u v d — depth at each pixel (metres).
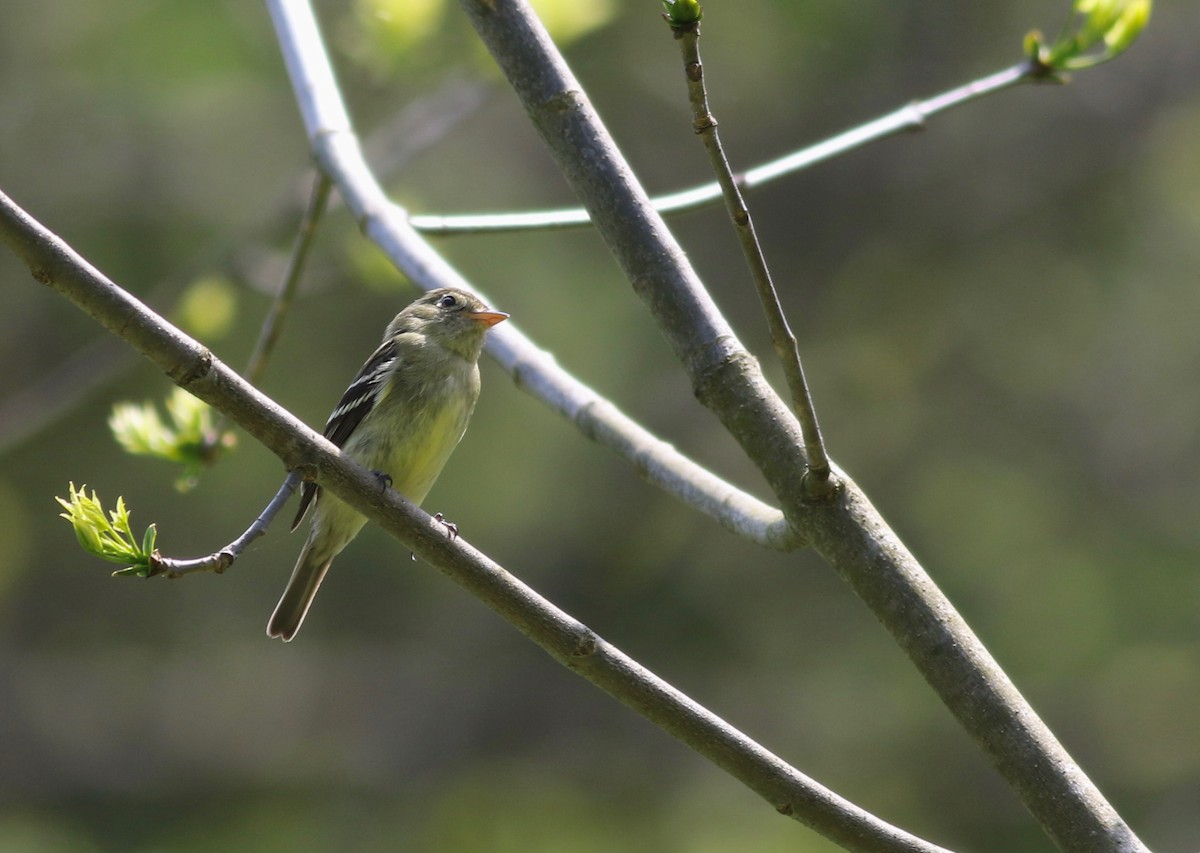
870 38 15.99
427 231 6.26
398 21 8.76
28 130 15.66
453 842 15.78
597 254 15.78
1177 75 16.86
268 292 10.58
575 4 8.05
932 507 15.48
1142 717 14.67
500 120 16.67
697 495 4.86
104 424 15.12
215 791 16.66
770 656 15.55
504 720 16.91
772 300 3.75
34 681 16.83
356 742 16.80
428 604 17.48
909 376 16.05
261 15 15.68
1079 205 16.55
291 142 16.12
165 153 15.85
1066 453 15.77
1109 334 16.22
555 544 15.80
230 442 6.75
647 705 4.06
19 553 15.27
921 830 14.52
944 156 16.77
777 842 14.49
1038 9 16.33
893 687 15.18
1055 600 14.96
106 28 15.77
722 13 15.23
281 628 6.78
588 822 15.74
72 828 16.38
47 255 3.75
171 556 15.66
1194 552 15.23
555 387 5.55
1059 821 3.79
